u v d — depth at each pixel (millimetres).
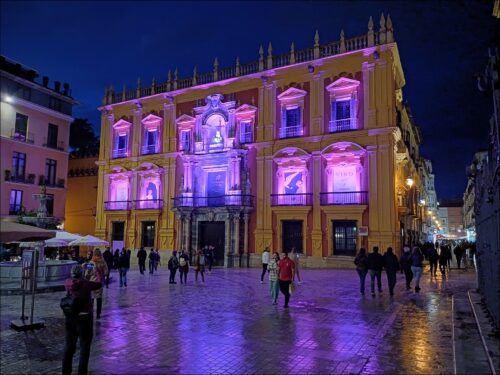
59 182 39344
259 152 29984
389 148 25250
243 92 31391
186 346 7605
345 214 25984
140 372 6180
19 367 6492
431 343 7633
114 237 36469
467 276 20875
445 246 22344
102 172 37875
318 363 6527
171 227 33094
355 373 6039
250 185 30094
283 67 29297
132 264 34094
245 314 10719
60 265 17312
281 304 12258
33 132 37000
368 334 8391
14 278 16438
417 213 39500
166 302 12867
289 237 28328
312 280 18938
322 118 27781
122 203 35938
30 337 8422
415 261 14867
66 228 42750
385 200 24953
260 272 24672
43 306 12148
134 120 36594
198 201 31891
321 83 28156
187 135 33750
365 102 26344
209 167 31859
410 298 13203
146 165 35094
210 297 13938
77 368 6434
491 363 5809
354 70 27016
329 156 26969
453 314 10156
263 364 6508
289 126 29234
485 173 9016
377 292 14711
